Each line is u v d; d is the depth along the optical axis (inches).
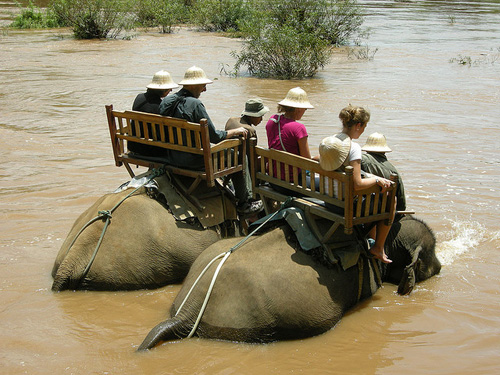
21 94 619.5
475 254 267.4
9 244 271.7
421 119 523.2
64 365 182.5
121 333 202.2
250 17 1192.2
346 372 181.5
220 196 257.1
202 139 231.8
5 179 360.8
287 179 224.4
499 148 433.4
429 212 311.1
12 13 1488.7
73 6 1134.4
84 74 746.2
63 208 316.2
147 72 767.7
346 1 1098.7
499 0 2194.9
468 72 781.9
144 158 259.9
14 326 205.3
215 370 181.2
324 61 834.8
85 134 469.4
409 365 185.0
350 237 219.1
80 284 231.5
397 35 1206.9
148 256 232.5
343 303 211.9
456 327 208.2
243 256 205.2
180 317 199.3
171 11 1307.8
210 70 812.6
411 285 231.1
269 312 193.9
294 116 234.8
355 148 205.0
